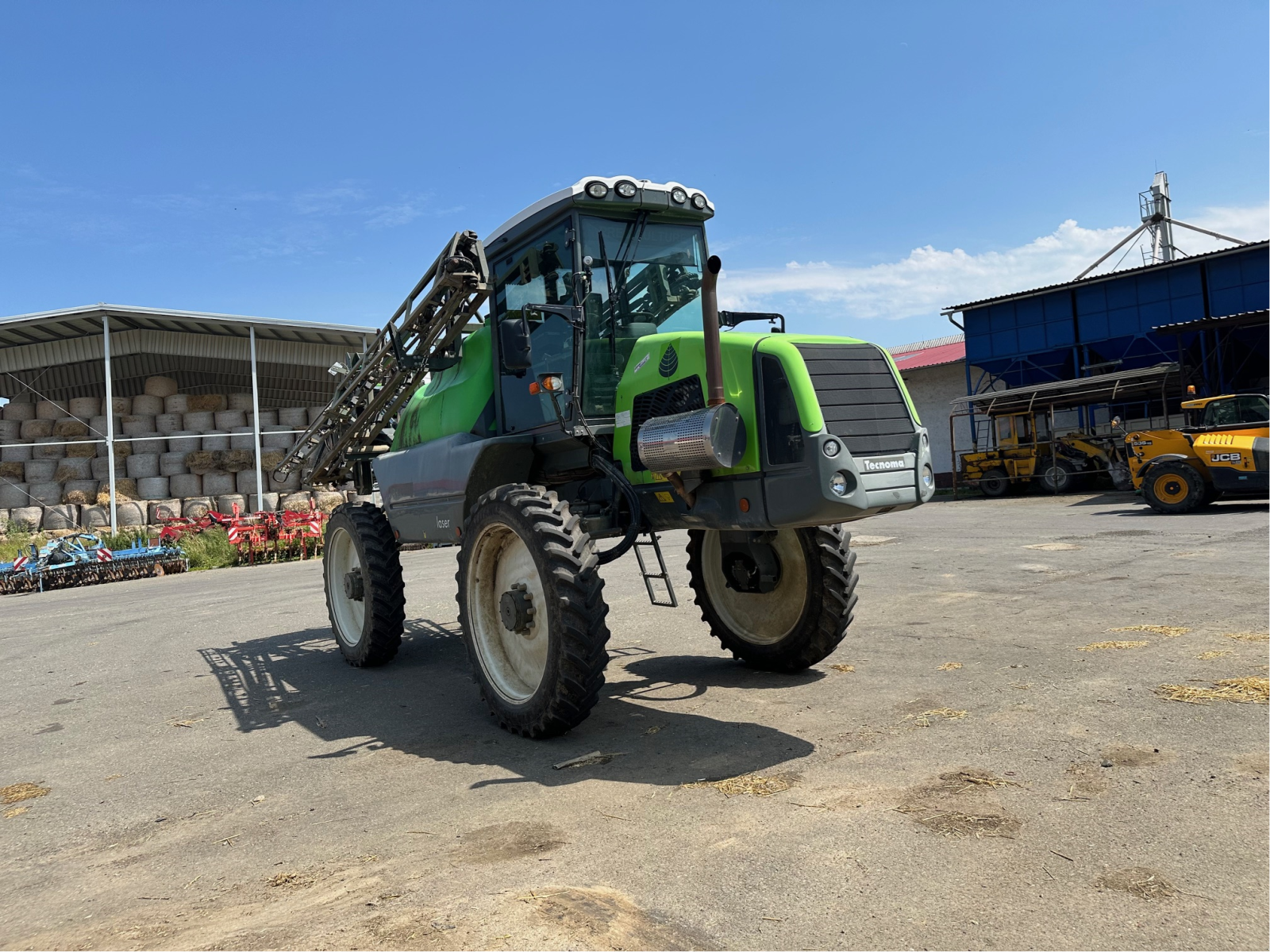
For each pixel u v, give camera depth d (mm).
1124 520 12414
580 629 3764
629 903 2334
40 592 13781
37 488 19609
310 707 4957
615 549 4172
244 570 15336
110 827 3275
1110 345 22047
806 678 4758
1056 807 2766
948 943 2039
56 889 2744
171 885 2709
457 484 4898
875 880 2373
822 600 4664
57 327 19953
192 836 3113
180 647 7258
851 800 2957
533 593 4156
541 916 2275
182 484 20406
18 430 20516
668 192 4605
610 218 4582
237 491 21000
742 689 4613
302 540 17062
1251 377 20266
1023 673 4430
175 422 21047
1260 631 4879
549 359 4688
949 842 2574
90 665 6715
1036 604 6258
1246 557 7691
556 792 3268
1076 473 20406
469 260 4988
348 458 7340
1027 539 10500
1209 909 2111
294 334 21812
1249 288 19906
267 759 3992
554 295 4641
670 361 4145
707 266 3568
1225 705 3627
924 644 5262
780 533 4945
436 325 5488
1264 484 12156
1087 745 3305
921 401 27469
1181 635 4926
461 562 4473
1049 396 21062
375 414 6680
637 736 3910
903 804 2877
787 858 2541
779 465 3666
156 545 17141
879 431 3764
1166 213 28984
